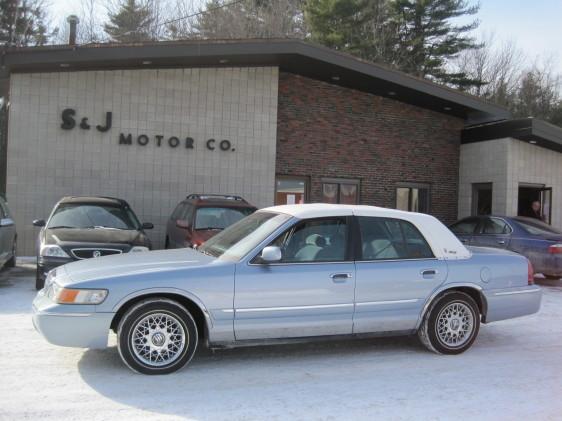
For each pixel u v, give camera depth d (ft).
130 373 17.03
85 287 16.51
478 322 20.56
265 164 49.08
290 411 14.40
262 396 15.46
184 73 46.85
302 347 20.75
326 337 18.65
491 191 55.06
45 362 17.92
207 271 17.39
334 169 53.52
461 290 20.51
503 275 20.92
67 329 16.37
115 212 33.40
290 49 45.60
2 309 25.13
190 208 35.19
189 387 16.02
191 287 17.10
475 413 14.62
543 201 54.19
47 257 27.58
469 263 20.44
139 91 45.57
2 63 40.01
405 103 56.39
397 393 16.01
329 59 47.24
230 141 48.11
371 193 55.06
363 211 19.69
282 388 16.16
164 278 16.97
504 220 40.09
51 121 43.16
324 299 18.26
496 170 53.47
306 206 20.03
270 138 49.24
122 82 45.06
